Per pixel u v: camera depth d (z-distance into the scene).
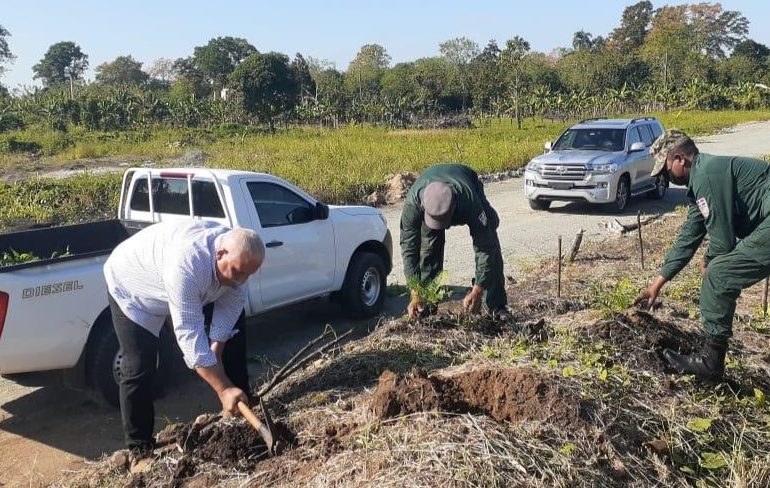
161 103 52.53
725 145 30.86
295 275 7.36
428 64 74.94
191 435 4.43
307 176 18.83
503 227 13.43
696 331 5.92
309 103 58.59
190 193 7.02
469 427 3.71
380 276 8.44
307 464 3.80
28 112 50.31
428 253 6.06
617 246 11.02
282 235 7.19
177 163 26.66
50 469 4.95
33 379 5.81
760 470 3.87
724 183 4.63
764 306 6.80
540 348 5.20
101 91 57.62
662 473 3.73
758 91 65.31
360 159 22.95
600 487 3.48
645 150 15.80
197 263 3.99
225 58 85.50
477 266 5.73
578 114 60.22
